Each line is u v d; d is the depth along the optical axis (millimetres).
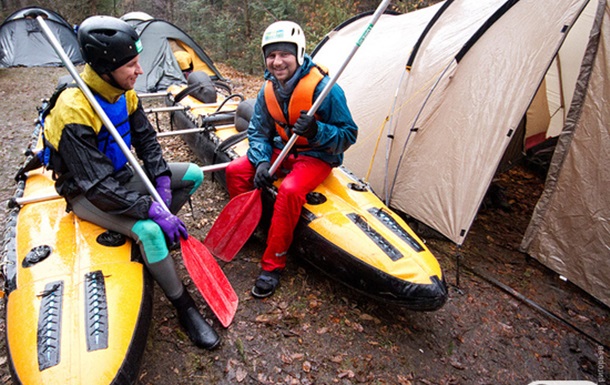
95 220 2221
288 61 2449
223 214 2975
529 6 3123
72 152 1941
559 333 2707
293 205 2594
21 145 4965
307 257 2756
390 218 2738
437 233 3611
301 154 2863
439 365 2377
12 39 8742
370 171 3934
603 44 2736
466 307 2854
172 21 13172
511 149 4984
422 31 3961
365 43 4621
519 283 3150
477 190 3109
